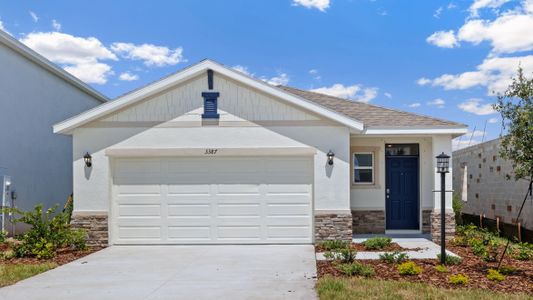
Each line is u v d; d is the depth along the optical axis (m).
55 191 18.27
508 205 15.23
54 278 8.73
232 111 12.45
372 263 9.65
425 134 12.91
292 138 12.37
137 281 8.45
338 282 7.87
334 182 12.26
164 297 7.37
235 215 12.49
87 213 12.32
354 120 12.16
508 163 15.20
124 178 12.62
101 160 12.45
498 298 6.93
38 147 16.94
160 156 12.50
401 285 7.71
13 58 15.35
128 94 12.24
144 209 12.55
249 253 11.14
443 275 8.57
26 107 16.14
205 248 11.91
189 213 12.54
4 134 14.84
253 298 7.23
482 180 17.72
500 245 11.74
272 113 12.41
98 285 8.18
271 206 12.49
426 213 14.24
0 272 9.11
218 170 12.55
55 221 11.44
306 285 7.99
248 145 12.40
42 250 10.83
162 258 10.63
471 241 11.88
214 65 12.27
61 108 18.59
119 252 11.45
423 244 12.25
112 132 12.47
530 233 13.47
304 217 12.45
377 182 14.37
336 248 11.23
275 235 12.45
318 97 15.59
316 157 12.31
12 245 11.84
